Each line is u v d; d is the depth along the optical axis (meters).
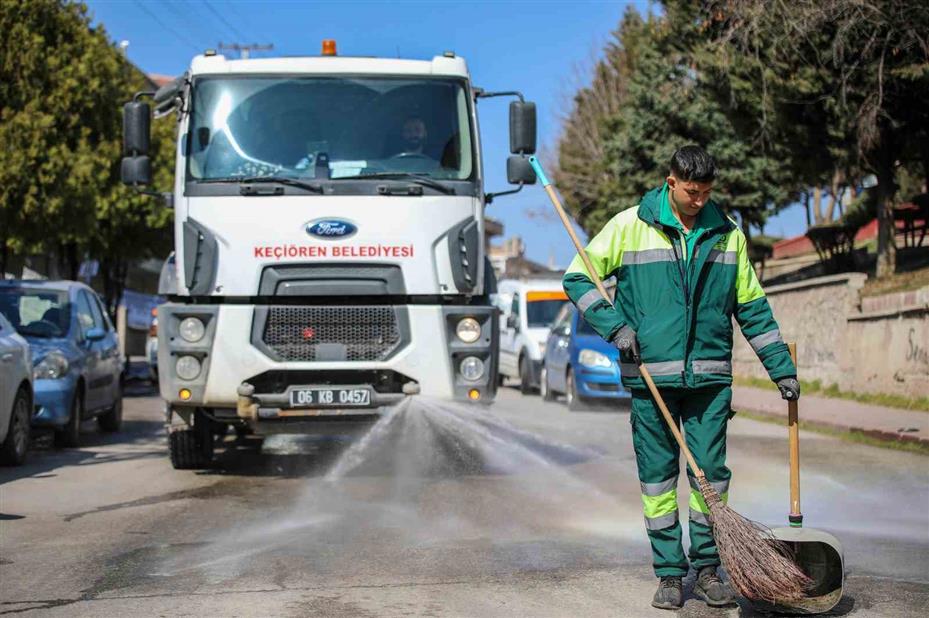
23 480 10.12
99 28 26.06
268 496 9.09
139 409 19.92
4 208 23.03
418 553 6.68
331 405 9.55
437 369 9.65
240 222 9.61
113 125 25.53
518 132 10.25
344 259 9.59
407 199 9.70
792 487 5.41
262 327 9.55
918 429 13.34
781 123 20.61
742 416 17.67
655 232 5.39
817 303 20.77
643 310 5.38
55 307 13.48
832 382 19.95
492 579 5.98
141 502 8.79
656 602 5.36
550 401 21.06
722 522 5.09
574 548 6.79
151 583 5.97
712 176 5.16
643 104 31.31
